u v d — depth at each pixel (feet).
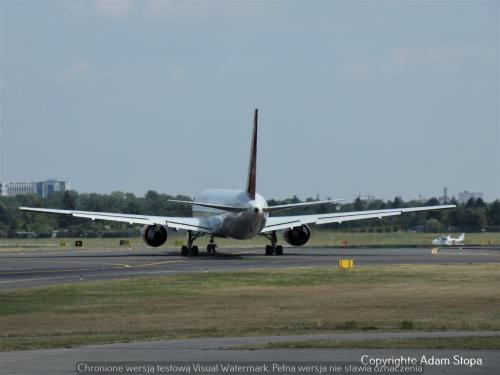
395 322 305.73
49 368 218.79
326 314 330.75
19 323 320.91
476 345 247.70
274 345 250.57
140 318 328.08
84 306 367.86
